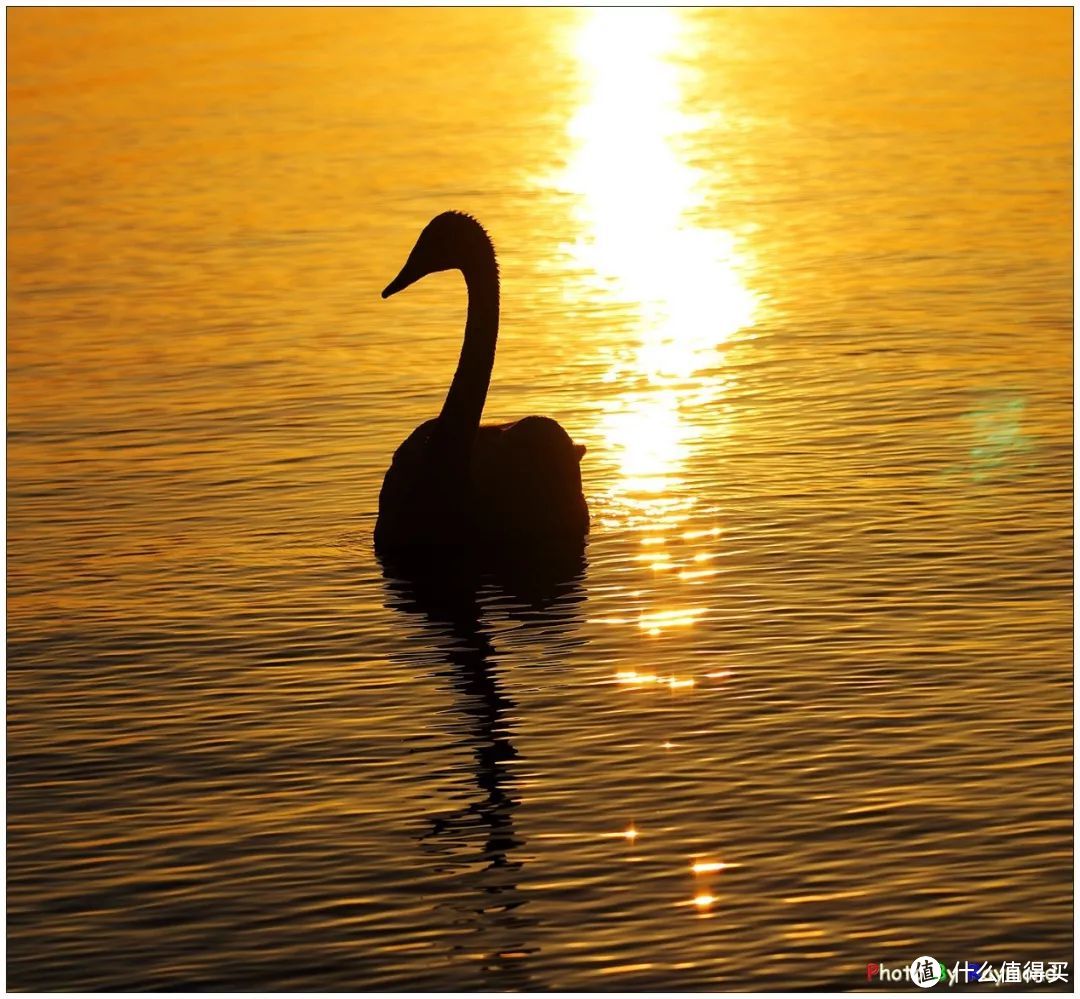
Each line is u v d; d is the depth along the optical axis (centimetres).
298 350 4862
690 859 2183
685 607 3036
